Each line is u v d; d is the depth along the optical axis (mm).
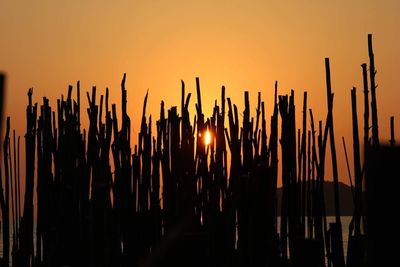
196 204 14688
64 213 16156
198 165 14922
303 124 14320
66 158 16375
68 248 16031
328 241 13609
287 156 14117
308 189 14117
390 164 5613
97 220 12359
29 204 16547
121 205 15289
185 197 14516
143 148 15727
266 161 14328
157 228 15531
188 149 14859
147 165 15672
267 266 11891
